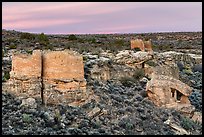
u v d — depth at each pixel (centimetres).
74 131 2325
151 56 3944
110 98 2938
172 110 2975
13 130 2217
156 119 2748
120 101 2945
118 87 3278
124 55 3841
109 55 4209
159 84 3108
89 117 2555
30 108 2511
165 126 2681
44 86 2700
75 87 2731
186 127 2758
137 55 3888
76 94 2716
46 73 2731
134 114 2758
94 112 2606
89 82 3061
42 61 2744
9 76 2900
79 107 2672
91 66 3406
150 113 2825
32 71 2667
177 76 4144
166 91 3103
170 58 4303
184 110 3042
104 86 3136
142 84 3488
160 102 3066
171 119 2783
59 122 2409
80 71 2780
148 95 3134
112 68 3575
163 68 3947
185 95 3164
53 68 2720
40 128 2298
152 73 3566
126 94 3166
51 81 2712
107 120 2592
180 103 3120
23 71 2662
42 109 2545
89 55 4097
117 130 2480
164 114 2866
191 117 3064
